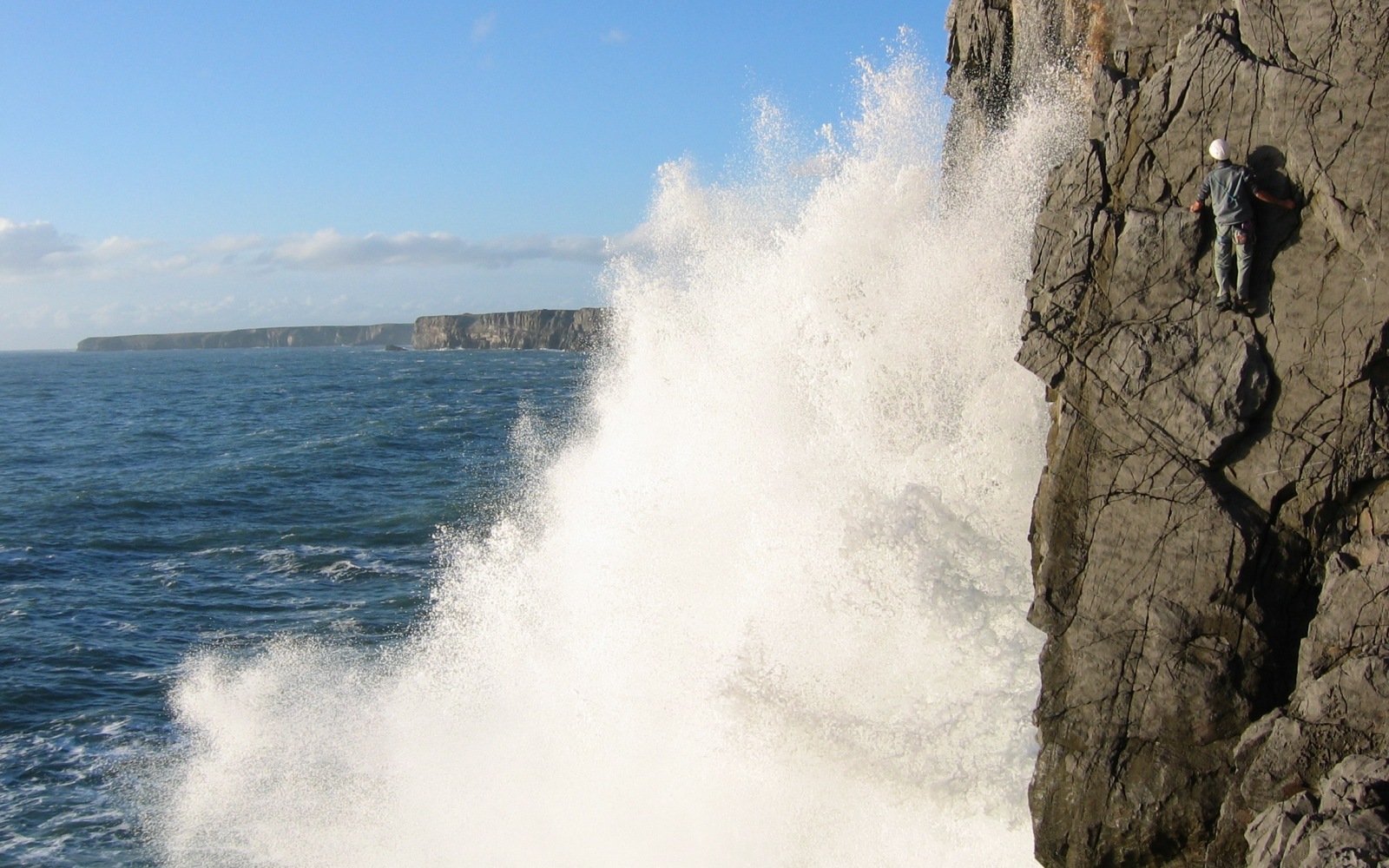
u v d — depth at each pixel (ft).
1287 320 25.21
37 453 155.12
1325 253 24.88
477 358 554.46
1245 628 25.57
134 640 62.03
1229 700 25.55
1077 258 27.63
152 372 490.90
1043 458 36.09
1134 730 26.37
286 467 129.18
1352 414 24.68
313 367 486.79
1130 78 28.45
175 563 81.15
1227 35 26.00
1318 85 24.76
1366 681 22.88
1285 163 25.29
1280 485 25.32
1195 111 26.30
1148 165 26.99
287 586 73.82
